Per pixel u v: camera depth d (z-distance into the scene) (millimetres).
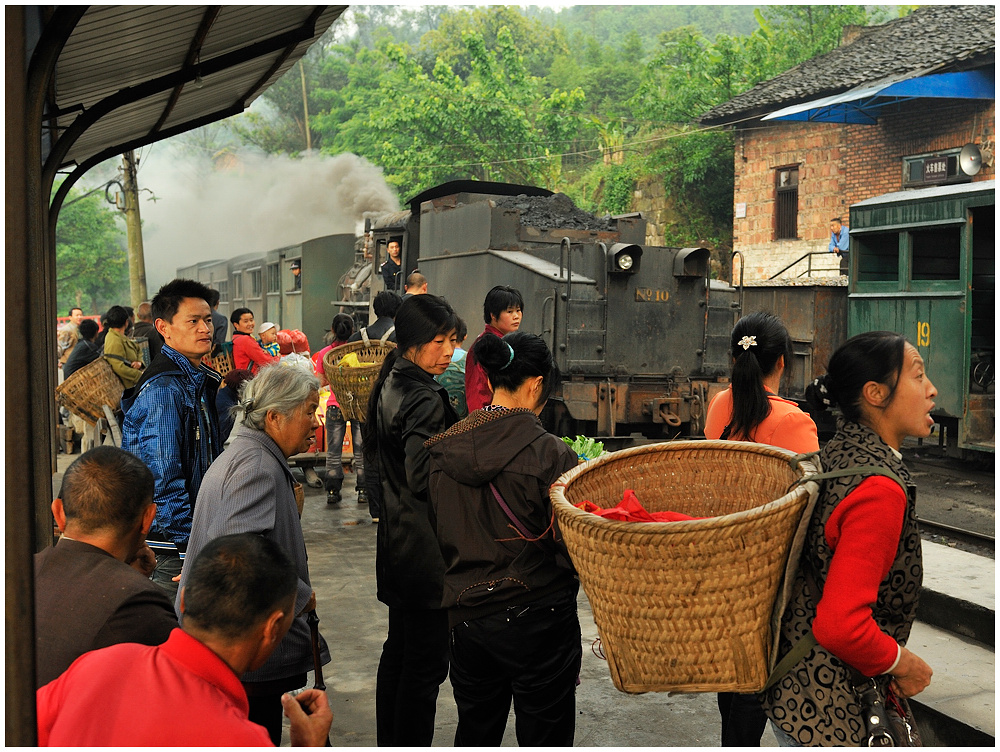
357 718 3984
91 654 2033
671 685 2010
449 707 4180
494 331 5457
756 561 1936
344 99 47938
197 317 3689
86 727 1883
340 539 6957
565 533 2078
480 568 2727
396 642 3498
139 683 1939
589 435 9945
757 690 2020
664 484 2553
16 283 1699
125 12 3939
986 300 10008
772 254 20766
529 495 2656
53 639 2352
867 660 2029
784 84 20375
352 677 4430
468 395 4895
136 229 20969
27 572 1696
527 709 2717
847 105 17391
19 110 1701
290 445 2992
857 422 2303
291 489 3039
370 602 5516
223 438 4891
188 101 6840
